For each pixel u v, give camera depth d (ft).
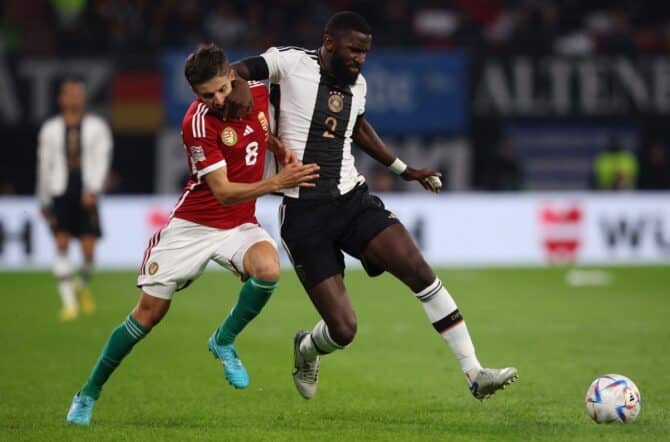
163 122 244.42
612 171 249.34
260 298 81.61
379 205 83.97
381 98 247.91
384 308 164.04
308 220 81.51
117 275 206.90
